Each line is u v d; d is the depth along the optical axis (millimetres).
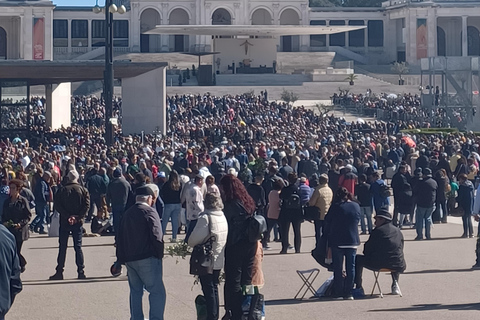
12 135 57281
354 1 169500
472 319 14062
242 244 12930
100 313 14922
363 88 101188
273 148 42688
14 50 128125
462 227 29125
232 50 112375
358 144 45844
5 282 9602
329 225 16281
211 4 133250
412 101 81375
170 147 43844
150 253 12969
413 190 25766
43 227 28422
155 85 57688
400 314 14578
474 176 33750
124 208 24297
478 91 68750
